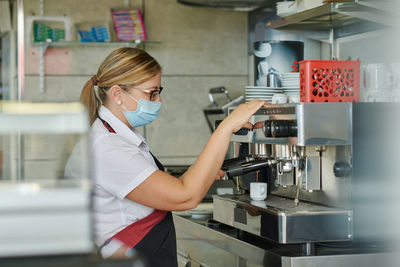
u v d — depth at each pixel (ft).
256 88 7.63
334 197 6.38
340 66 6.17
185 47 14.38
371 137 6.07
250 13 14.32
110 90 6.00
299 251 6.20
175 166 13.29
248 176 8.21
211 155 5.67
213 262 7.77
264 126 6.17
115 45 13.46
